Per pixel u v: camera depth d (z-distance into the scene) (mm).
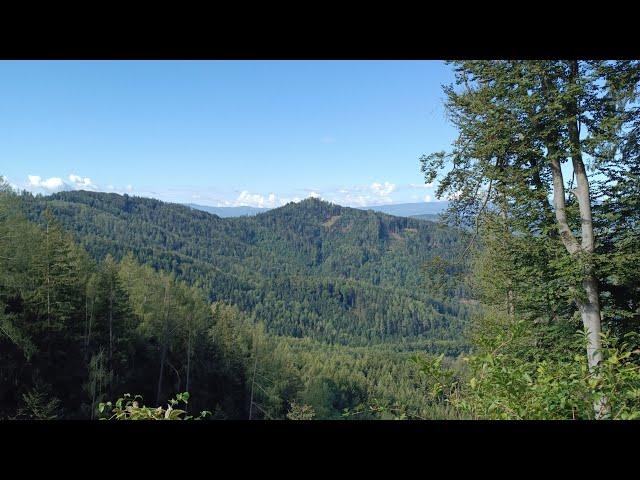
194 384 40688
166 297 40750
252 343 52500
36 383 25188
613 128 8898
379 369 86062
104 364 31750
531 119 9266
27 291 26625
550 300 10438
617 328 10195
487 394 3084
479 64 9797
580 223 10422
